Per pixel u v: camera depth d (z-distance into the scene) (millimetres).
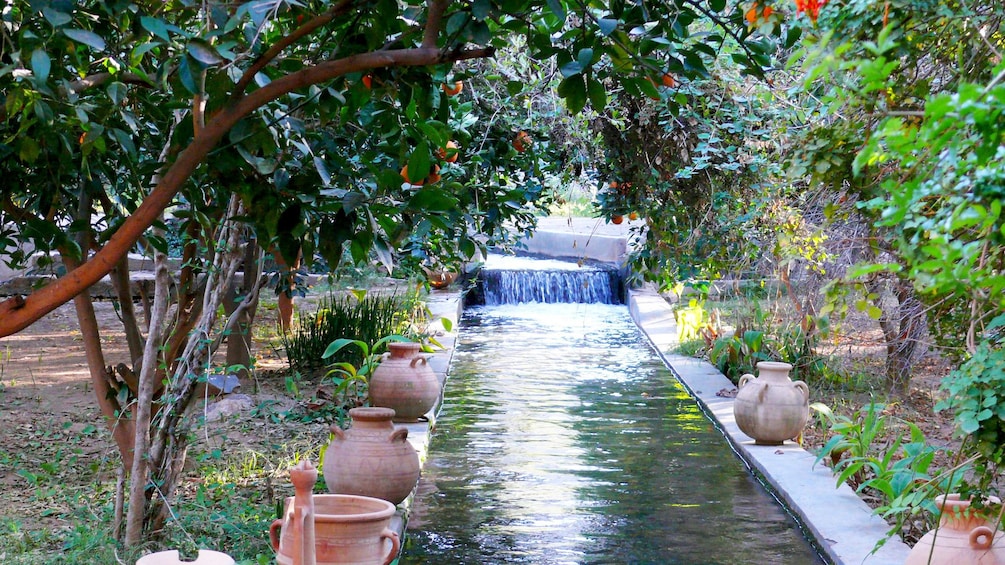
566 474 6535
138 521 4441
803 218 7086
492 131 6562
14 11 2359
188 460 5727
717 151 6992
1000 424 2758
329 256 2578
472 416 8391
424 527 5395
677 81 6441
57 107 2643
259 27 2068
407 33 2627
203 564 2594
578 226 23094
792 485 5848
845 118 2824
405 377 7445
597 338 13414
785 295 9414
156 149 4035
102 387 4605
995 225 1766
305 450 6375
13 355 9742
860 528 5012
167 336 4980
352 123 3873
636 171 8156
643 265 9445
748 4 2617
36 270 5098
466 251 4082
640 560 4879
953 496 3652
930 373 8031
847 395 8195
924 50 2676
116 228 2959
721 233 8094
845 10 2176
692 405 8914
